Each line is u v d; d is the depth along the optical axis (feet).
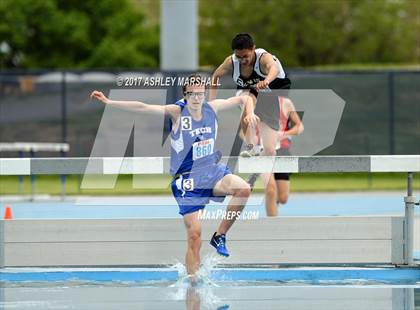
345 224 73.67
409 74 155.12
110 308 60.59
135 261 73.41
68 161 70.59
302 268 73.41
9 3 291.99
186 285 69.82
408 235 73.82
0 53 295.28
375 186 160.15
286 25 325.21
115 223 73.46
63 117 158.10
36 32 295.69
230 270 72.43
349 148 155.02
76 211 111.75
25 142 159.43
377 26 328.90
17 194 146.51
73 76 158.51
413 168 71.97
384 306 61.36
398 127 155.74
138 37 303.89
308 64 333.62
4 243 73.36
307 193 149.07
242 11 328.70
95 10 300.81
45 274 72.38
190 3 194.59
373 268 73.36
